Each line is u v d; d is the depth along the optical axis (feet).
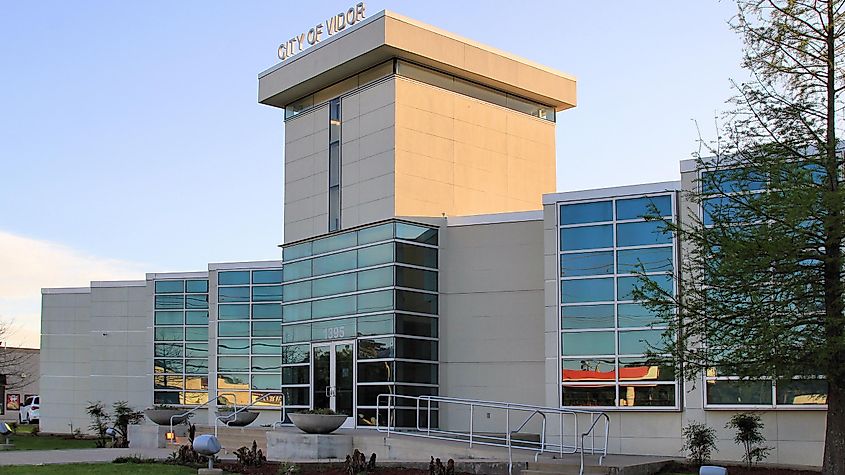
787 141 60.59
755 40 63.21
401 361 102.63
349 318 109.40
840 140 61.26
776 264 58.13
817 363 56.44
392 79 108.99
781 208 57.26
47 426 172.45
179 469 72.64
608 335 89.97
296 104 124.77
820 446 77.92
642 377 87.40
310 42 119.14
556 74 124.36
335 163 116.16
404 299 104.22
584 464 71.36
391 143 107.96
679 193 88.22
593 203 92.73
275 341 146.00
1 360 224.94
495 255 106.01
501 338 104.17
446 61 111.45
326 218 116.16
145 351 164.35
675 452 84.43
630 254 89.97
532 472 70.64
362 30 109.29
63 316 175.01
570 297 92.48
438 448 79.71
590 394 89.86
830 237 57.00
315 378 113.50
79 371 172.35
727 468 75.00
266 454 92.43
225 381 147.64
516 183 120.06
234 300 149.38
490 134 118.11
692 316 62.80
